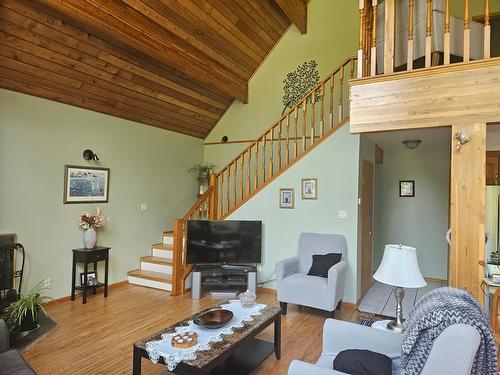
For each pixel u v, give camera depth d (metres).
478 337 1.35
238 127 6.82
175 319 3.81
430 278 5.71
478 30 3.67
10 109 3.81
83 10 3.27
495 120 2.93
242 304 3.04
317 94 6.02
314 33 6.22
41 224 4.14
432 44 3.47
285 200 4.79
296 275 4.07
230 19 5.14
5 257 3.75
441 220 5.66
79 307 4.17
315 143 4.59
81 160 4.63
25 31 3.39
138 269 5.54
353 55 5.90
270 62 6.56
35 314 3.38
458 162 3.06
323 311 4.11
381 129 3.38
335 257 4.09
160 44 4.31
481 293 2.94
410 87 3.26
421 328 1.54
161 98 5.43
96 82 4.41
